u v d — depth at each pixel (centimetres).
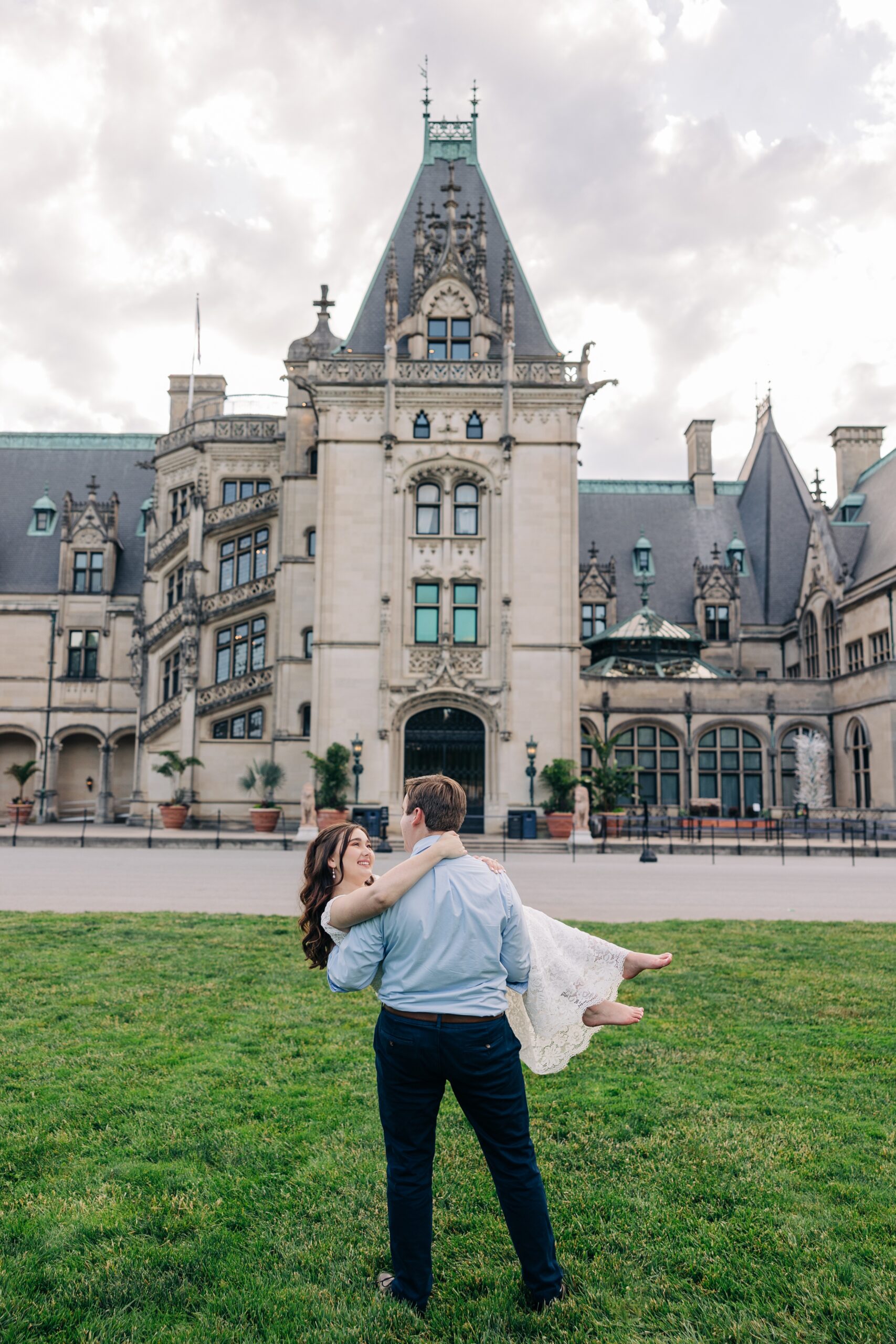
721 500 5288
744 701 3897
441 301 3516
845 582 4066
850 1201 462
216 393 4703
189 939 1147
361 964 373
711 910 1473
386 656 3238
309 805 3000
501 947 379
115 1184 479
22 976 934
